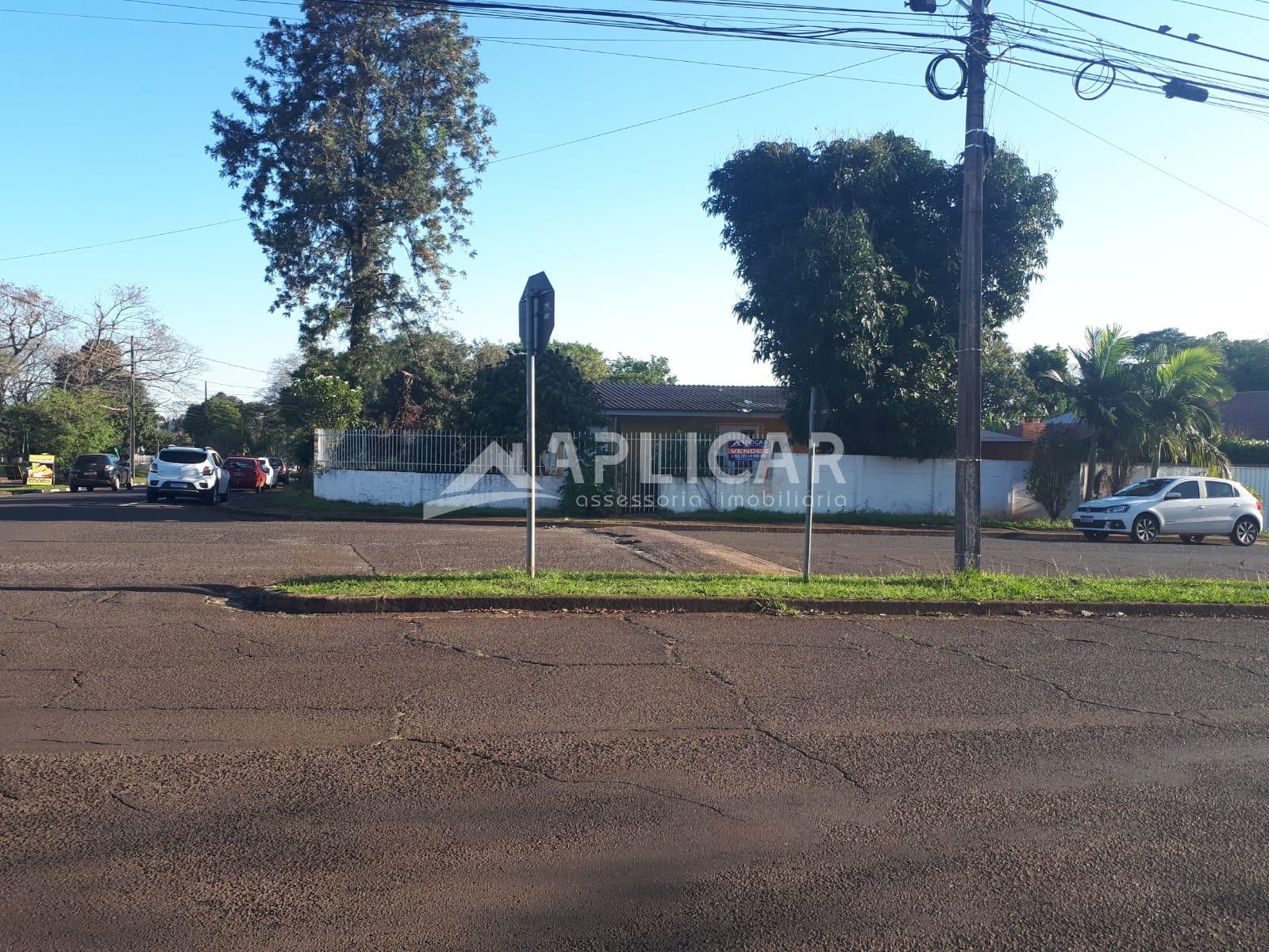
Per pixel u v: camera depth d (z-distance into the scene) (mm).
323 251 32344
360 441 27844
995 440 36500
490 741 6277
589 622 10445
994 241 27297
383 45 31906
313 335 32719
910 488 27891
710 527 24141
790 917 4059
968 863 4613
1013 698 7641
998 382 28172
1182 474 29906
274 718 6684
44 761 5777
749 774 5785
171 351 58500
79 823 4895
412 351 35094
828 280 25594
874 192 27016
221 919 3971
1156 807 5375
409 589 11453
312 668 8117
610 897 4207
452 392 35375
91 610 10516
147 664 8156
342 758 5914
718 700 7395
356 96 31656
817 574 14781
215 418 73812
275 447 71188
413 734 6387
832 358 26219
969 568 13445
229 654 8594
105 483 41125
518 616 10703
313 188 30750
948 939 3914
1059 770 5949
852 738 6523
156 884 4262
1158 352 27953
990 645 9727
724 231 28641
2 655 8398
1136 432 27047
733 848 4730
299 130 30844
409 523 23516
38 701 7004
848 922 4031
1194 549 22234
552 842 4762
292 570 13820
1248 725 6984
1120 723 7004
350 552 16172
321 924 3941
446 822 4977
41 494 37469
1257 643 10117
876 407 26672
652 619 10742
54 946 3746
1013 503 28828
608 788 5496
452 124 33125
